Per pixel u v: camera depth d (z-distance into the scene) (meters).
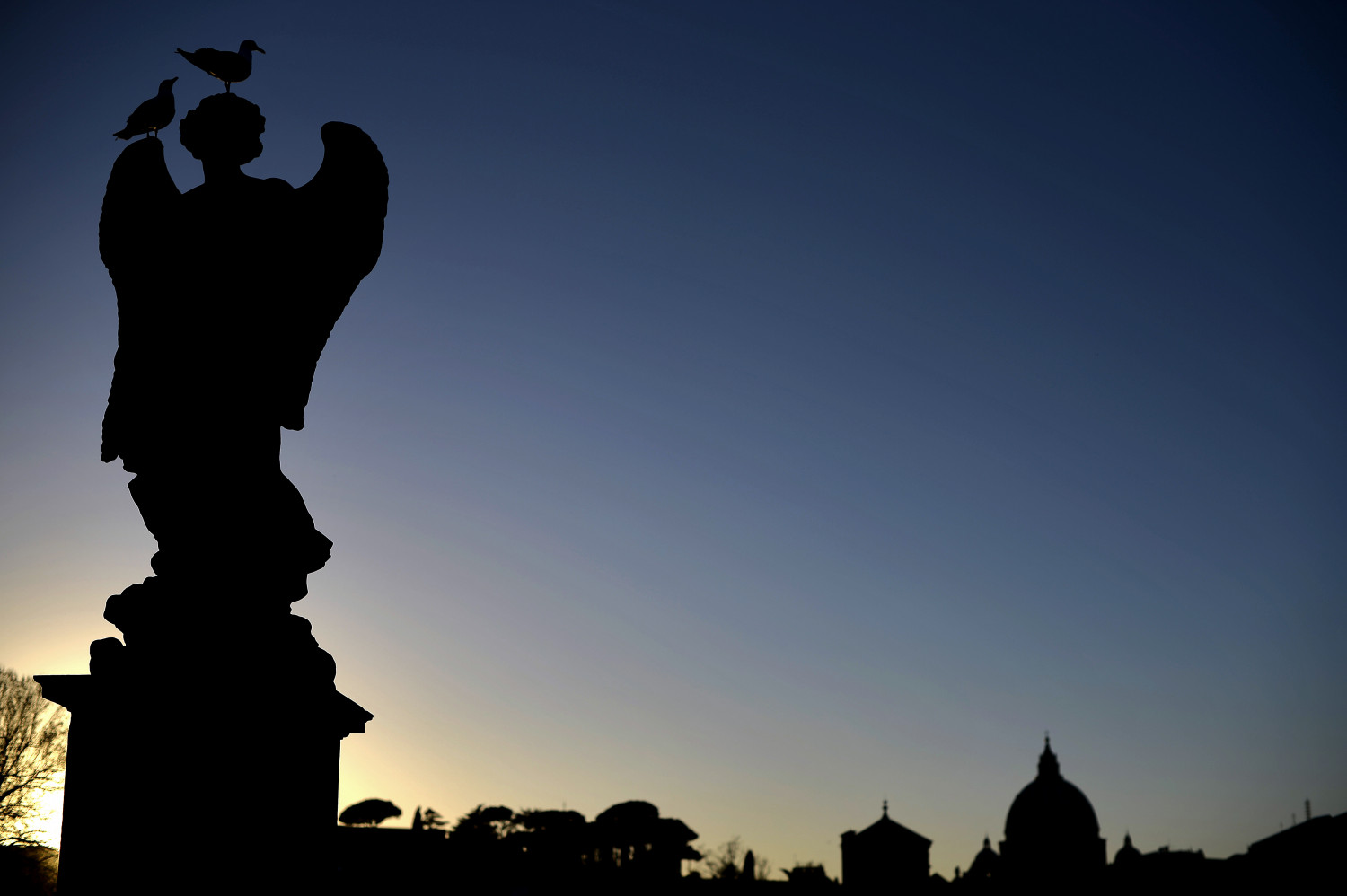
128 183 10.15
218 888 9.21
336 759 10.24
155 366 10.15
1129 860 187.12
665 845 124.06
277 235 10.30
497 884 100.25
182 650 9.55
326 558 10.59
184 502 9.98
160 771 9.27
